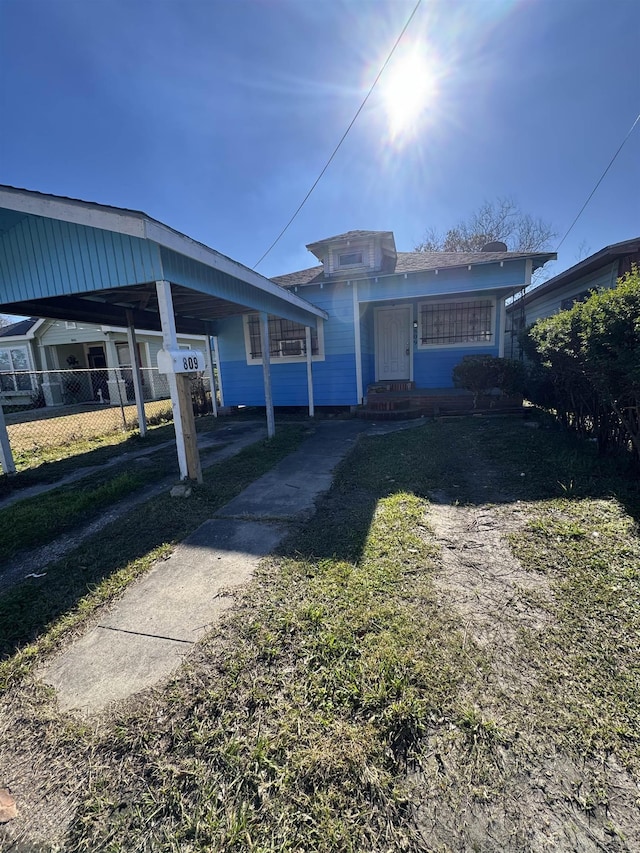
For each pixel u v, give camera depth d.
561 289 10.57
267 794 1.25
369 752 1.37
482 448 5.37
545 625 1.94
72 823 1.21
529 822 1.15
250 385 10.34
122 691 1.68
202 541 3.05
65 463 5.96
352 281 8.98
